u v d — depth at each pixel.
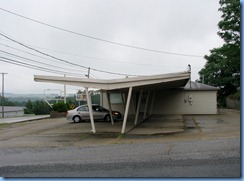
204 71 58.16
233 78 52.06
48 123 28.08
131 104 34.28
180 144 13.00
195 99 33.06
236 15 33.19
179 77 18.36
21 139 17.03
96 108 26.97
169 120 25.88
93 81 18.20
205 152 10.88
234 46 34.84
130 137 16.27
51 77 18.19
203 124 21.80
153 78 18.03
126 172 8.43
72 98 65.75
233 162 9.13
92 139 16.03
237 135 15.23
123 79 18.02
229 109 43.06
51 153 12.10
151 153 11.14
